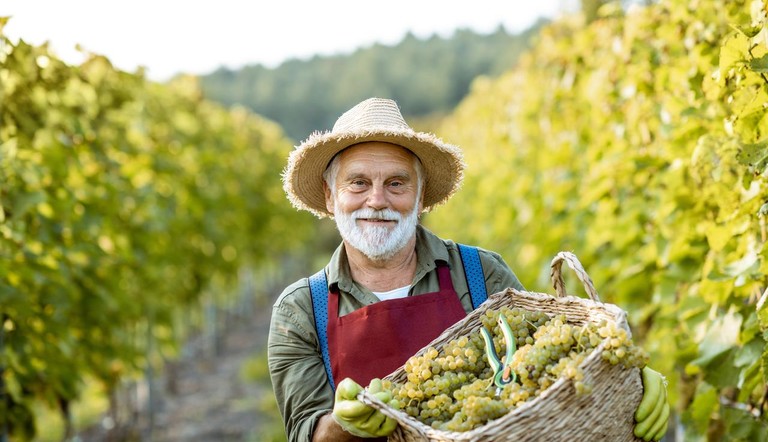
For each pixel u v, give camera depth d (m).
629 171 4.44
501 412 1.94
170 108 9.98
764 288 2.94
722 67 2.61
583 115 5.85
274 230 19.73
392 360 2.47
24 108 4.69
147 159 7.56
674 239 3.84
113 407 7.24
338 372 2.51
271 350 2.60
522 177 7.23
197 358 13.53
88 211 5.36
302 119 107.88
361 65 107.56
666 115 4.03
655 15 4.38
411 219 2.57
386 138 2.52
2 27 4.32
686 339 3.63
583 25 6.51
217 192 11.44
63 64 4.88
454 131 16.41
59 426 8.59
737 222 3.01
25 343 4.43
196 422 9.12
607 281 4.74
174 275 8.59
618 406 1.99
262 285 21.78
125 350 5.84
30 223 4.63
